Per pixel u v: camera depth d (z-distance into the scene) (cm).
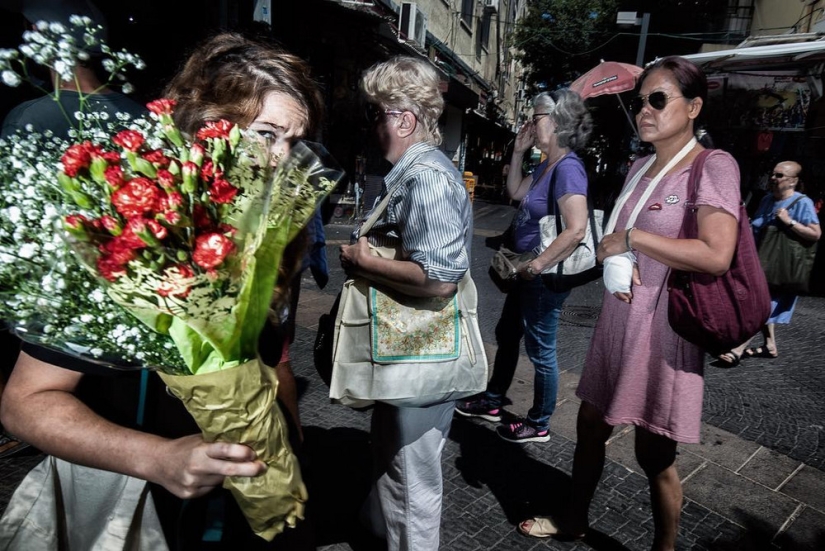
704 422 333
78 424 83
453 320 165
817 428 332
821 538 234
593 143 1594
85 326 77
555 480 266
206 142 93
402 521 173
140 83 493
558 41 1850
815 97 721
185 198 75
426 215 152
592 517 238
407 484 170
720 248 149
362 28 880
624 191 189
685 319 159
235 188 80
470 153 2177
